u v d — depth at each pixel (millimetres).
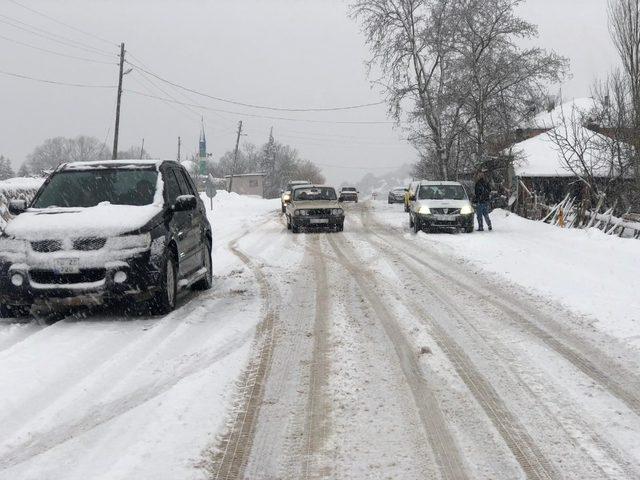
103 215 7797
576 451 4148
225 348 6578
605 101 20562
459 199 21391
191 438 4348
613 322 7688
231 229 24156
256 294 9719
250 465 3977
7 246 7535
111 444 4246
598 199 20859
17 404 4969
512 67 35250
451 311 8445
